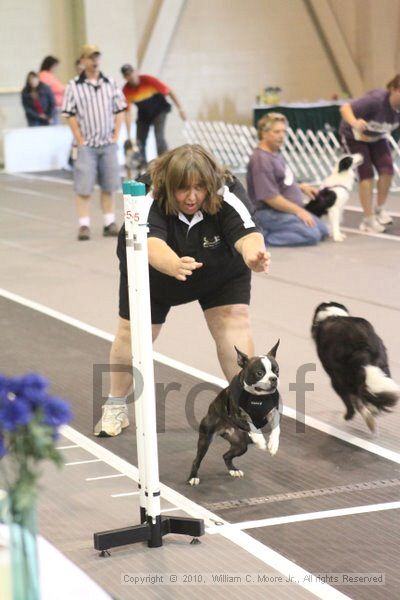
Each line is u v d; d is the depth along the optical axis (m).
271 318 8.30
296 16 25.44
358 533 4.25
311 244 11.66
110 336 7.89
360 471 5.05
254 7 24.95
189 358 7.16
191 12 24.27
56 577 2.57
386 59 25.62
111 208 12.59
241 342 5.27
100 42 22.31
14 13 22.11
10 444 2.41
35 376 2.44
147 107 18.91
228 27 24.73
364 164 12.40
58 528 4.36
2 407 2.35
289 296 9.11
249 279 5.32
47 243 12.29
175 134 24.56
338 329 5.41
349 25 25.77
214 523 4.38
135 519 4.44
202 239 4.98
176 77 24.41
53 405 2.41
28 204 15.73
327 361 5.48
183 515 4.49
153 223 4.88
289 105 22.53
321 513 4.50
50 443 2.42
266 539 4.20
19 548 2.40
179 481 4.94
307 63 25.73
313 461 5.20
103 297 9.30
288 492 4.78
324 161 20.92
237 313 5.28
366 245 11.60
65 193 16.88
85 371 6.92
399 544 4.13
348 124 12.37
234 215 4.91
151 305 5.29
